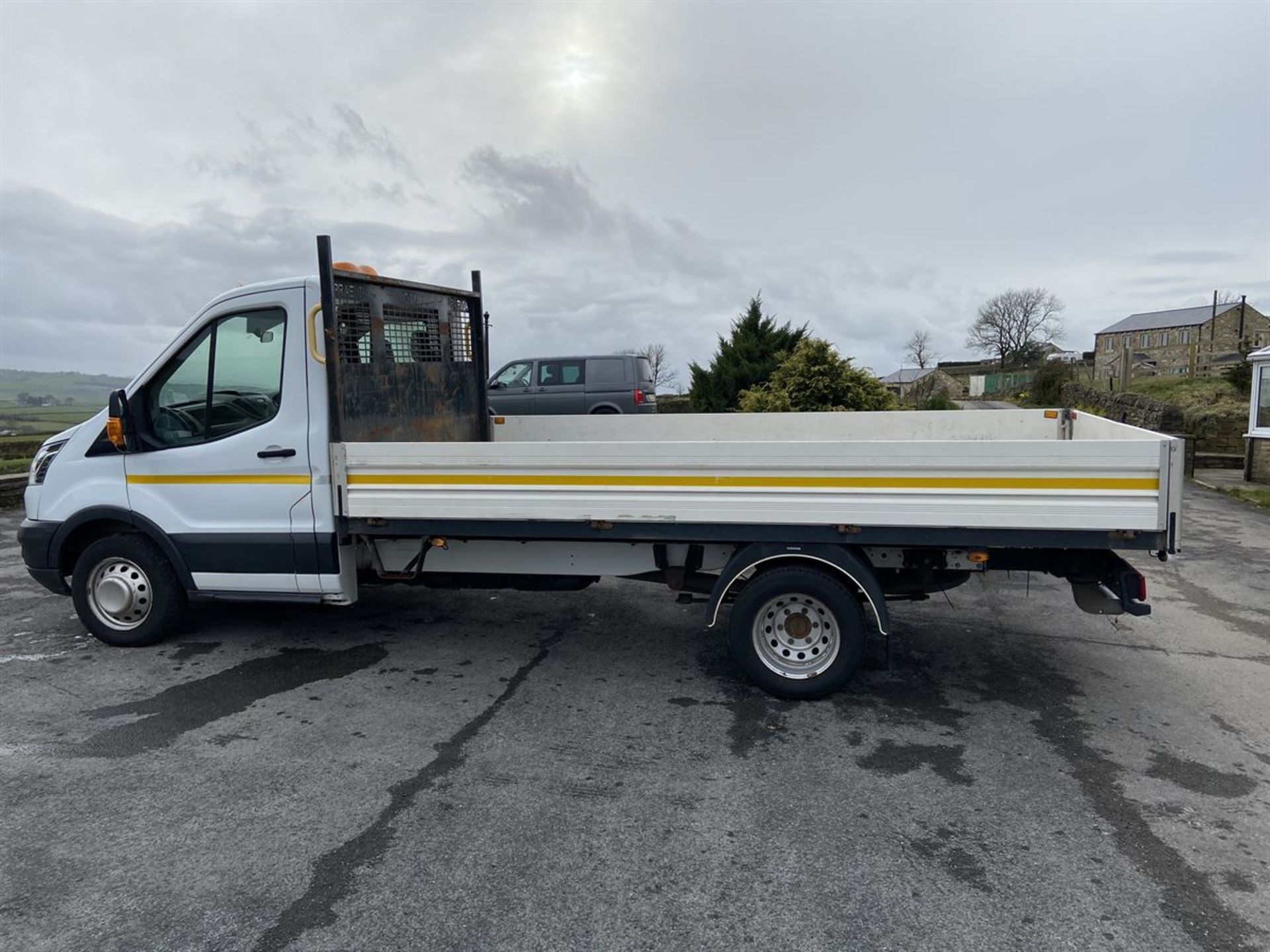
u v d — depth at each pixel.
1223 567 8.09
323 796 3.64
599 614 6.48
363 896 2.94
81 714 4.53
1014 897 2.93
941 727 4.38
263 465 5.11
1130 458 3.97
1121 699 4.77
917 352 67.94
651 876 3.06
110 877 3.05
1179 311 57.44
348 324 5.14
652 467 4.50
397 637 5.87
